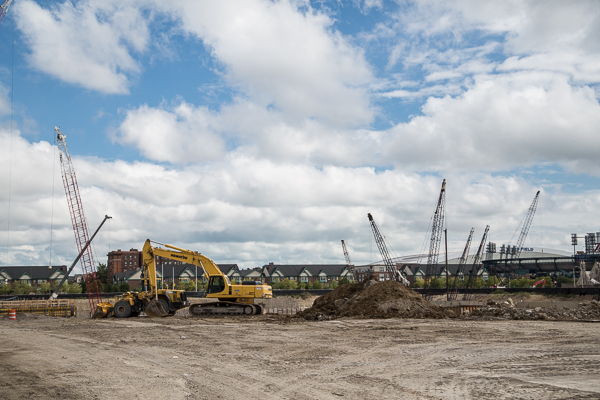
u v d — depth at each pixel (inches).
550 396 470.9
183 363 677.9
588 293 3597.4
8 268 6254.9
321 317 1498.5
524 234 6023.6
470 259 7091.5
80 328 1205.1
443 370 616.7
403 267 6446.9
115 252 7283.5
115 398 470.9
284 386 527.8
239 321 1402.6
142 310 1627.7
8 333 1101.7
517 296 4074.8
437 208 4256.9
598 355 722.8
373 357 725.3
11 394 482.9
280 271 6363.2
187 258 1676.9
